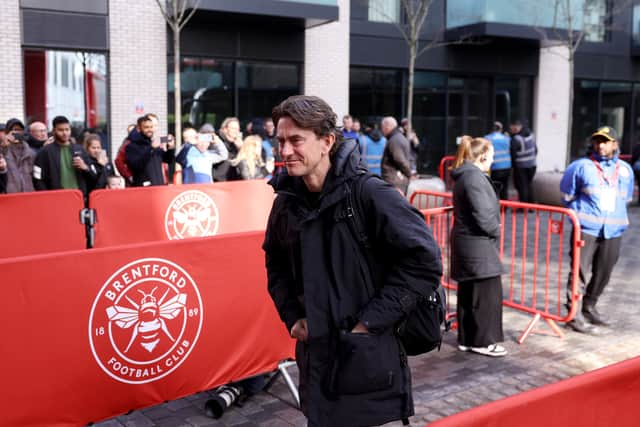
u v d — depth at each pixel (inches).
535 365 189.8
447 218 237.3
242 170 324.2
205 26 502.3
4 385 112.6
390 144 374.9
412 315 87.7
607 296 264.5
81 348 120.6
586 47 698.2
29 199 220.1
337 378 84.1
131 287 126.0
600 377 67.7
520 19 593.0
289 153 83.1
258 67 534.9
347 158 84.9
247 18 497.7
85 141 294.8
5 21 432.5
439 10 612.1
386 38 591.2
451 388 173.3
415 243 82.1
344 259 85.4
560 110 690.8
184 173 320.5
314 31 548.7
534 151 502.6
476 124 655.1
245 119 534.3
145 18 476.4
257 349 149.1
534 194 516.4
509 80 667.4
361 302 85.3
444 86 633.0
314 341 85.5
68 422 120.3
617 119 739.4
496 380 178.7
